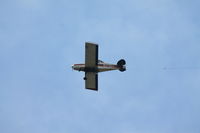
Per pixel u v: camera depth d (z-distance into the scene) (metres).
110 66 172.88
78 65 172.75
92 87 174.50
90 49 164.50
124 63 175.25
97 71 171.38
